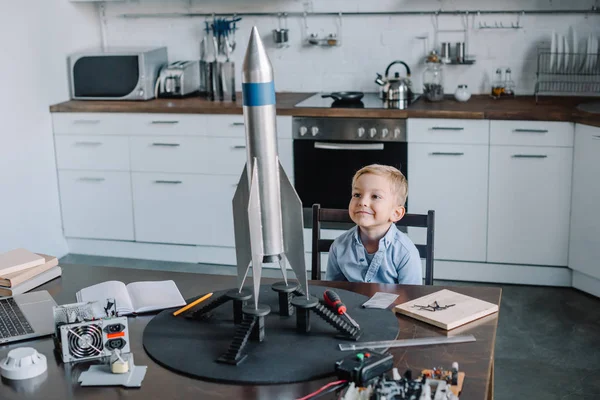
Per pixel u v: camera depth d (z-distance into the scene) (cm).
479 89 480
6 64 447
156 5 517
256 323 182
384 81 441
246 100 176
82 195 491
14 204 459
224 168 460
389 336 185
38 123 473
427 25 477
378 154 432
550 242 420
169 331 191
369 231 242
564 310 397
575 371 331
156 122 463
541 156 409
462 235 432
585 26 456
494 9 464
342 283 224
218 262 481
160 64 498
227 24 488
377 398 149
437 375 161
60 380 169
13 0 450
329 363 171
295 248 187
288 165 448
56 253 496
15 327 196
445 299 206
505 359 344
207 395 160
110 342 178
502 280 435
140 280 231
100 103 477
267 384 164
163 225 481
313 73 502
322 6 489
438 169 426
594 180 394
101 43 529
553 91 468
